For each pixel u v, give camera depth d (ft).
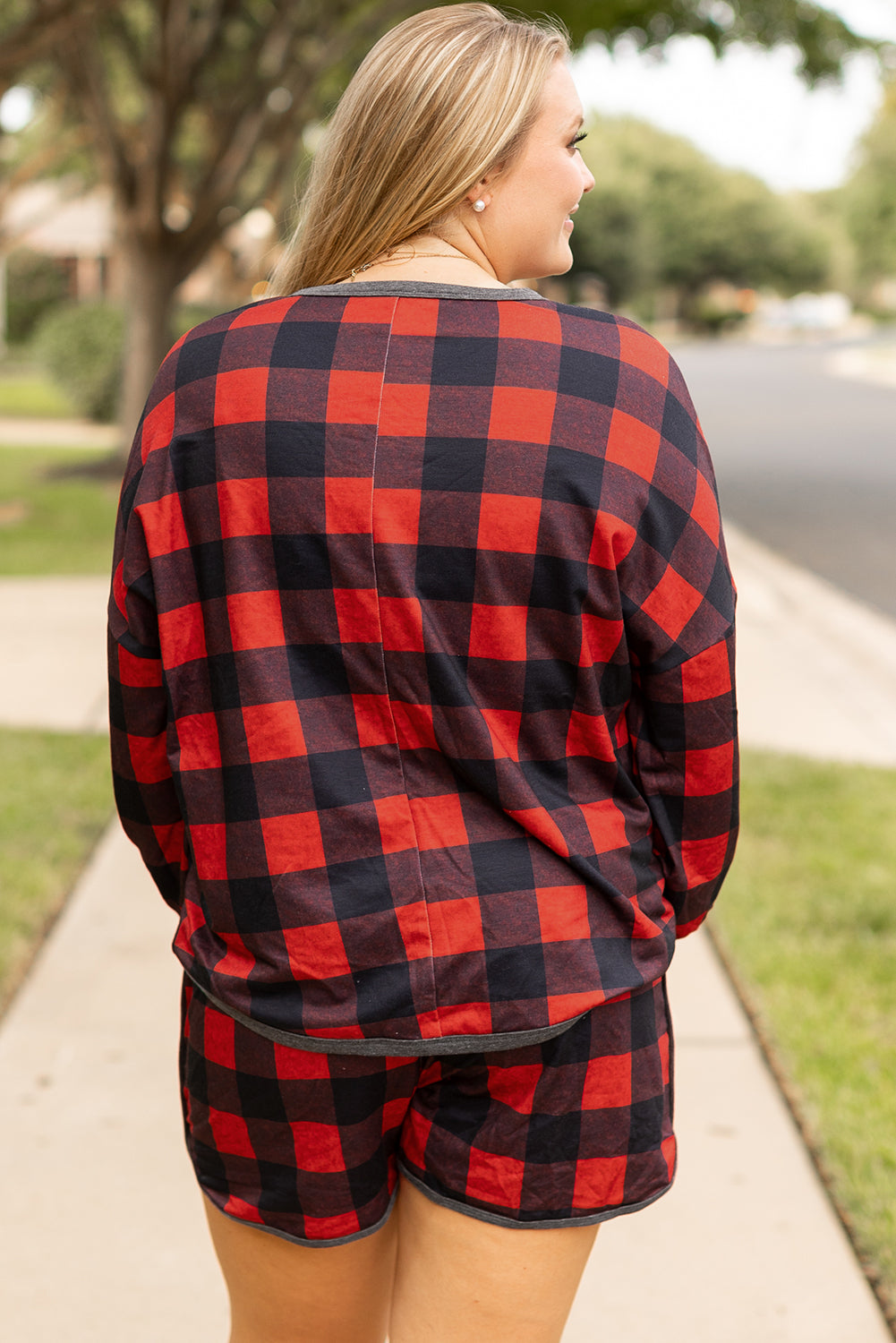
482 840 3.77
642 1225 7.36
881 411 74.28
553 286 215.92
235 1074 4.04
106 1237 7.22
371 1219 4.17
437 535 3.63
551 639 3.69
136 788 4.30
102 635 21.75
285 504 3.69
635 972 3.91
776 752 16.14
